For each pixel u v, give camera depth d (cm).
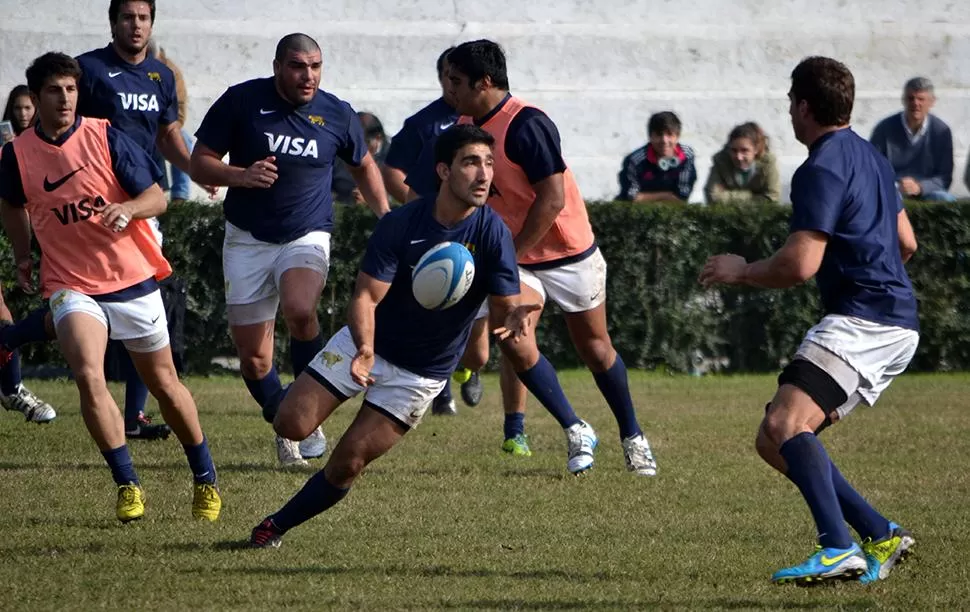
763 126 7025
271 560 2172
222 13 6762
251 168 2939
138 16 3291
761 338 5084
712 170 5362
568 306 3041
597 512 2617
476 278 2120
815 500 1969
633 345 5031
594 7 7075
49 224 2397
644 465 3059
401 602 1930
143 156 2428
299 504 2217
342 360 2170
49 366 4697
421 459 3203
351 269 4788
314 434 3147
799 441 1991
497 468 3100
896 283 2056
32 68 2373
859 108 7156
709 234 5022
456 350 2186
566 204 3036
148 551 2217
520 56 6956
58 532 2348
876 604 1952
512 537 2377
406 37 6856
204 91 6644
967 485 2975
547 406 3027
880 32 7281
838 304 2064
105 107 3297
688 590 2027
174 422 2442
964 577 2139
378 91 6806
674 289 5022
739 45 7119
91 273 2398
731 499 2767
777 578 1955
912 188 5294
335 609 1888
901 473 3120
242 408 4006
